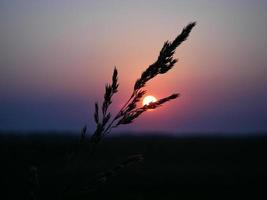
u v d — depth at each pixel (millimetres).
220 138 70062
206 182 29969
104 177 1205
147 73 1362
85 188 1196
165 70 1349
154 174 31266
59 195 1176
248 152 51219
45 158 1492
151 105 1331
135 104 1334
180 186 28078
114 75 1335
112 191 23531
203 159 45250
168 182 28891
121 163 1233
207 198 24469
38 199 1191
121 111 1326
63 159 1255
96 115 1293
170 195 24953
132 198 22469
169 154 48250
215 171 35625
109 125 1296
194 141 62969
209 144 59406
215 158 46281
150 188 26391
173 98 1352
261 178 31594
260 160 44625
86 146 1274
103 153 42250
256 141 60719
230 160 45219
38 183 1216
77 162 1250
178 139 66250
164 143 58688
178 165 39500
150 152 48812
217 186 28422
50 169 1493
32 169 1234
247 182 29969
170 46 1370
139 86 1349
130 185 25734
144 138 67312
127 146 51656
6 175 4215
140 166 34875
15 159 4285
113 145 51969
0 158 4781
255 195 25312
